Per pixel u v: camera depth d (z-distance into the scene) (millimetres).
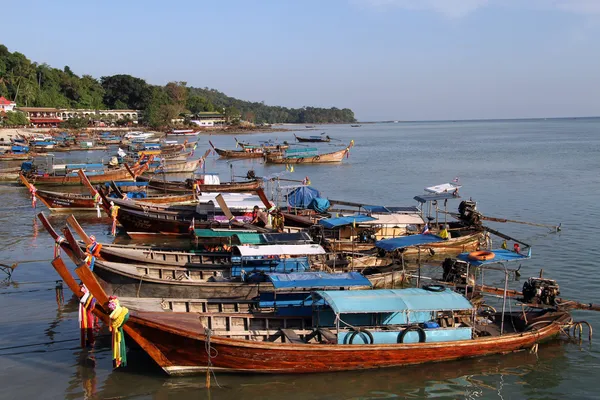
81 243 27281
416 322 20047
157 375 18938
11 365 19469
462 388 18453
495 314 22453
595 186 59344
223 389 18156
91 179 63406
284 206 46562
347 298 19312
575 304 22750
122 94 198625
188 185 56594
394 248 25641
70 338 21781
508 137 178250
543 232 39125
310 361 18734
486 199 53031
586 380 18828
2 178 67438
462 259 22219
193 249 30719
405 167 84500
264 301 21188
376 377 19094
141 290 23781
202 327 18234
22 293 27125
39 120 147250
